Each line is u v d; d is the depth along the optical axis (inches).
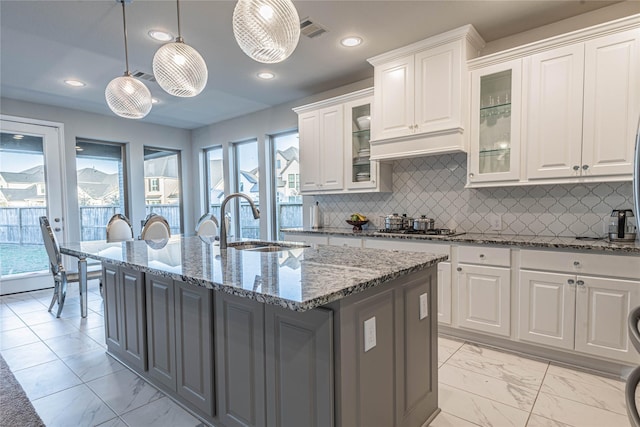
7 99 171.9
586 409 75.2
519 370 92.7
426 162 139.2
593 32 92.8
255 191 216.7
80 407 77.5
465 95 113.3
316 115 160.2
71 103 182.9
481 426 69.9
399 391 62.0
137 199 219.8
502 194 121.0
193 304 70.8
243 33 67.2
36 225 182.5
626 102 89.4
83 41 116.1
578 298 90.4
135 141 219.5
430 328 71.9
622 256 84.5
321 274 57.6
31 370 94.6
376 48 124.4
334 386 49.2
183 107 194.4
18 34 111.1
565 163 98.1
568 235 108.7
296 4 96.4
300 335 52.4
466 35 110.9
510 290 101.0
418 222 131.2
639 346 31.5
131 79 95.4
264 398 58.2
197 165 244.8
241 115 212.1
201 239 121.6
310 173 163.6
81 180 201.9
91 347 109.7
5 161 173.2
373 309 55.6
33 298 166.9
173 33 111.3
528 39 114.0
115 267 97.0
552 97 99.6
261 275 57.7
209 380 68.2
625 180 90.1
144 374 88.2
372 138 136.4
